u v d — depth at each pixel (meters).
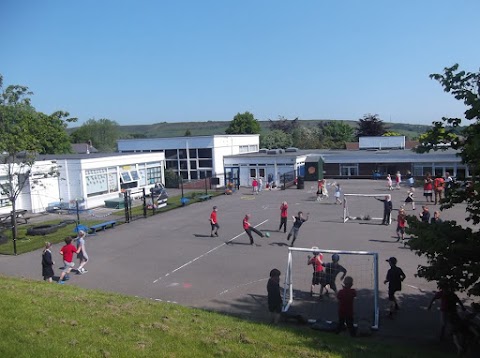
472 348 10.77
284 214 26.16
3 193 28.55
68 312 11.05
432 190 35.19
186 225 28.84
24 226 29.89
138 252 22.28
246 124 109.00
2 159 31.52
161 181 46.25
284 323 13.12
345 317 12.09
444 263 10.31
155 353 8.60
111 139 116.25
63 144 67.81
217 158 53.28
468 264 10.33
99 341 8.98
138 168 43.06
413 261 19.39
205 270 19.08
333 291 15.95
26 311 10.66
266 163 49.94
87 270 19.39
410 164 50.34
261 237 25.00
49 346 8.41
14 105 28.84
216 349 9.15
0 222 29.95
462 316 11.96
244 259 20.59
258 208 34.97
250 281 17.48
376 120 91.75
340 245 22.58
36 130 29.42
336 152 57.34
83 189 36.59
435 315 13.72
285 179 48.53
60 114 30.08
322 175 52.56
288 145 89.25
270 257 20.80
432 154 49.16
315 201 37.47
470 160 10.41
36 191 35.47
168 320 11.20
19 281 15.55
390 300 13.61
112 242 24.55
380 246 22.12
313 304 14.87
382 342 11.66
